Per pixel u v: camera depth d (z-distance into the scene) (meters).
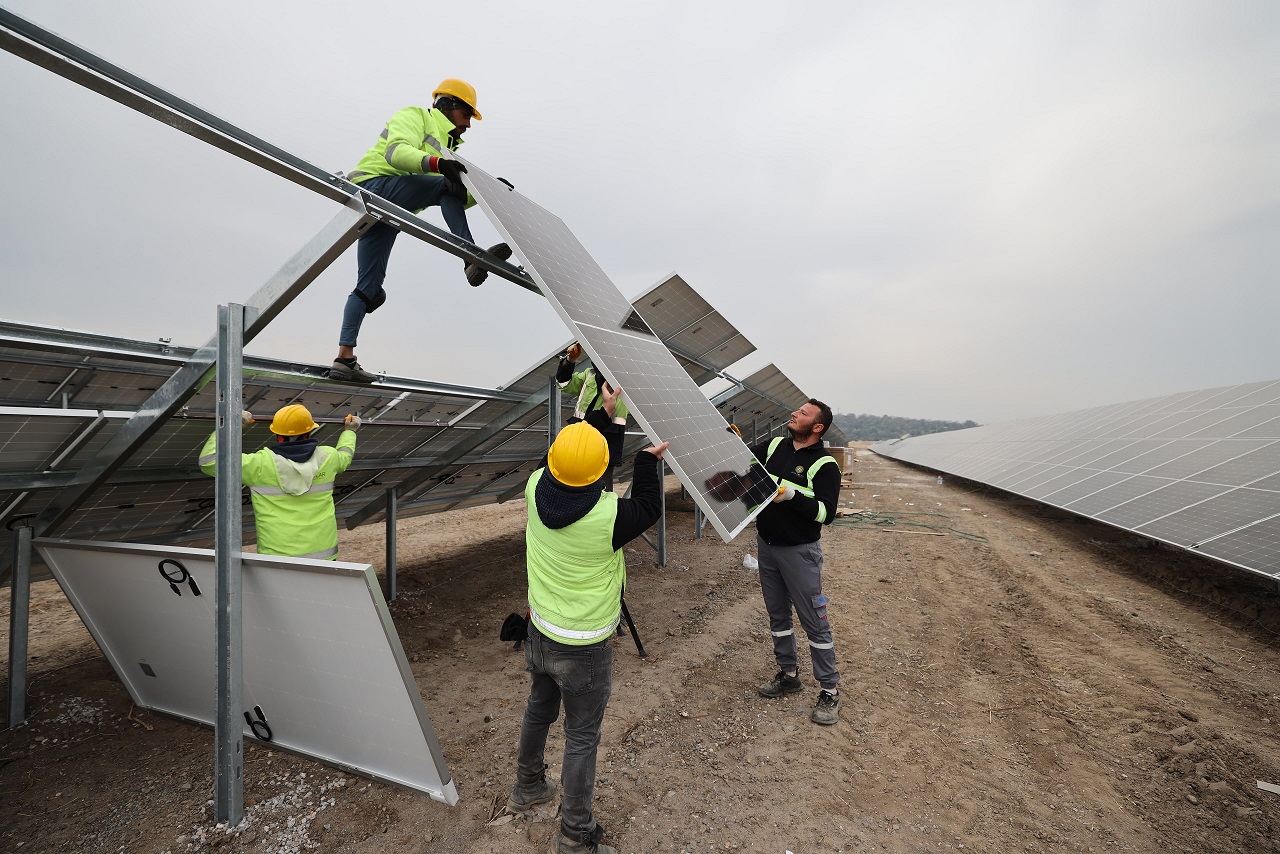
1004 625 6.54
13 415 3.09
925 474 27.31
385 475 6.50
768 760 3.88
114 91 2.37
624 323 4.86
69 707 4.38
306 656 3.27
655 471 3.07
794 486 4.15
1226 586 7.87
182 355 3.54
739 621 6.57
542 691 3.08
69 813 3.22
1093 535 11.77
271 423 4.61
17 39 2.09
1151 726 4.35
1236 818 3.37
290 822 3.15
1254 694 4.89
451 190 4.22
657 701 4.65
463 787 3.49
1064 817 3.38
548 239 4.81
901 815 3.38
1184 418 13.88
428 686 4.91
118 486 4.16
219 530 3.02
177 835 3.05
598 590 2.86
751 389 11.56
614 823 3.23
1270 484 7.87
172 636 3.80
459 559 9.45
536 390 6.62
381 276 4.17
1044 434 21.36
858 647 5.83
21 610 4.03
